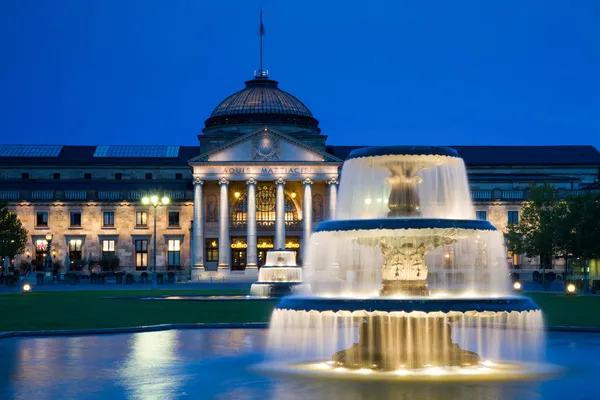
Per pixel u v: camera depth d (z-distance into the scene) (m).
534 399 22.05
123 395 23.19
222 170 145.62
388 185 30.20
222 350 32.75
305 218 145.50
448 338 27.64
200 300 71.94
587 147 175.88
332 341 35.31
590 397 22.36
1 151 169.25
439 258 70.56
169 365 28.67
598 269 92.00
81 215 151.88
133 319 48.38
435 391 23.19
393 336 27.41
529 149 174.25
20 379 25.95
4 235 121.62
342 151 170.38
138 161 165.12
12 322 46.16
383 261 30.73
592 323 43.66
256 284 80.44
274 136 145.88
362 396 22.52
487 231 27.84
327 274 31.77
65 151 170.75
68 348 33.72
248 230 145.12
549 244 97.38
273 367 27.95
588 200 92.56
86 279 135.38
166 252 152.50
